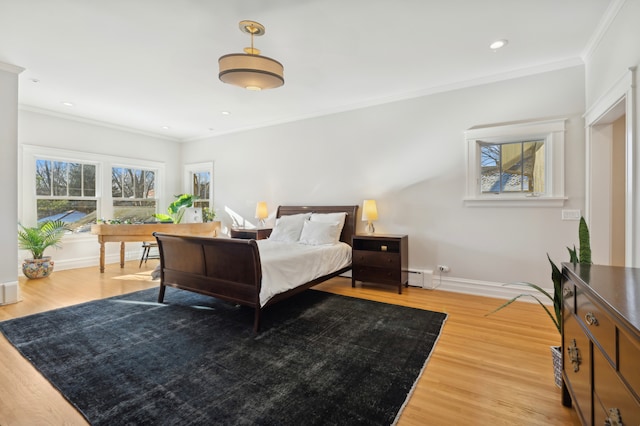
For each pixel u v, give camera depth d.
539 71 3.31
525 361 2.12
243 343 2.40
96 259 5.46
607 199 2.94
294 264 3.16
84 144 5.30
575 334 1.37
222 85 3.79
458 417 1.57
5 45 2.84
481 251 3.67
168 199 6.60
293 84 3.77
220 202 6.20
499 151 3.62
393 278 3.83
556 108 3.26
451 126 3.81
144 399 1.70
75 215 5.29
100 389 1.79
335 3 2.23
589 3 2.25
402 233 4.16
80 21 2.45
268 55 3.03
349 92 4.05
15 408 1.62
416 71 3.42
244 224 5.84
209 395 1.74
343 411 1.61
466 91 3.71
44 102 4.45
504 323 2.79
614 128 2.92
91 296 3.63
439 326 2.73
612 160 2.92
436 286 3.94
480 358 2.16
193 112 4.91
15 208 3.39
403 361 2.12
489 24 2.52
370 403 1.67
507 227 3.52
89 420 1.53
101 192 5.57
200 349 2.29
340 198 4.69
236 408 1.62
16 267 3.40
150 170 6.34
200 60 3.12
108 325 2.75
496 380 1.89
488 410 1.62
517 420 1.54
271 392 1.77
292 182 5.20
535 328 2.67
